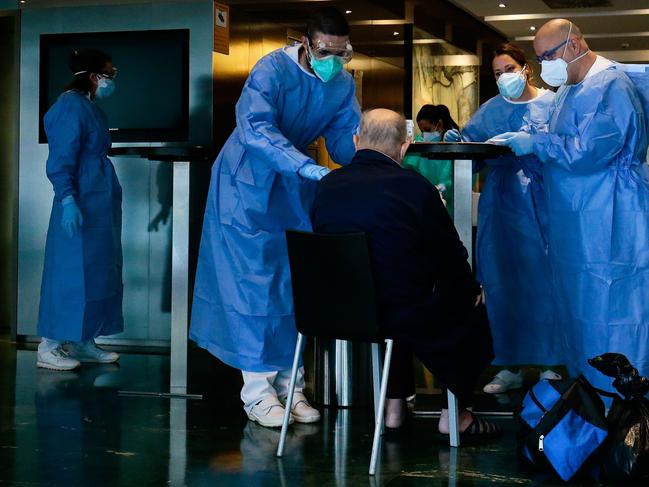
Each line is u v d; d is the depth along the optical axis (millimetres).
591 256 4109
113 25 6418
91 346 5824
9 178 7441
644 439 3344
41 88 6570
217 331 4250
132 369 5594
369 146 3607
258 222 4129
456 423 3797
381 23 8164
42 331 5574
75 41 6500
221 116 6379
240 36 6555
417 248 3428
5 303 7465
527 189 4730
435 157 4355
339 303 3410
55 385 5074
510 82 4703
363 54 7855
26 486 3262
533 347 4762
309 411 4223
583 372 4164
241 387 4969
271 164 3943
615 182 4082
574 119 4125
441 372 3621
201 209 6230
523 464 3543
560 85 4309
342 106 4250
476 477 3393
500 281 4746
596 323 4102
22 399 4707
